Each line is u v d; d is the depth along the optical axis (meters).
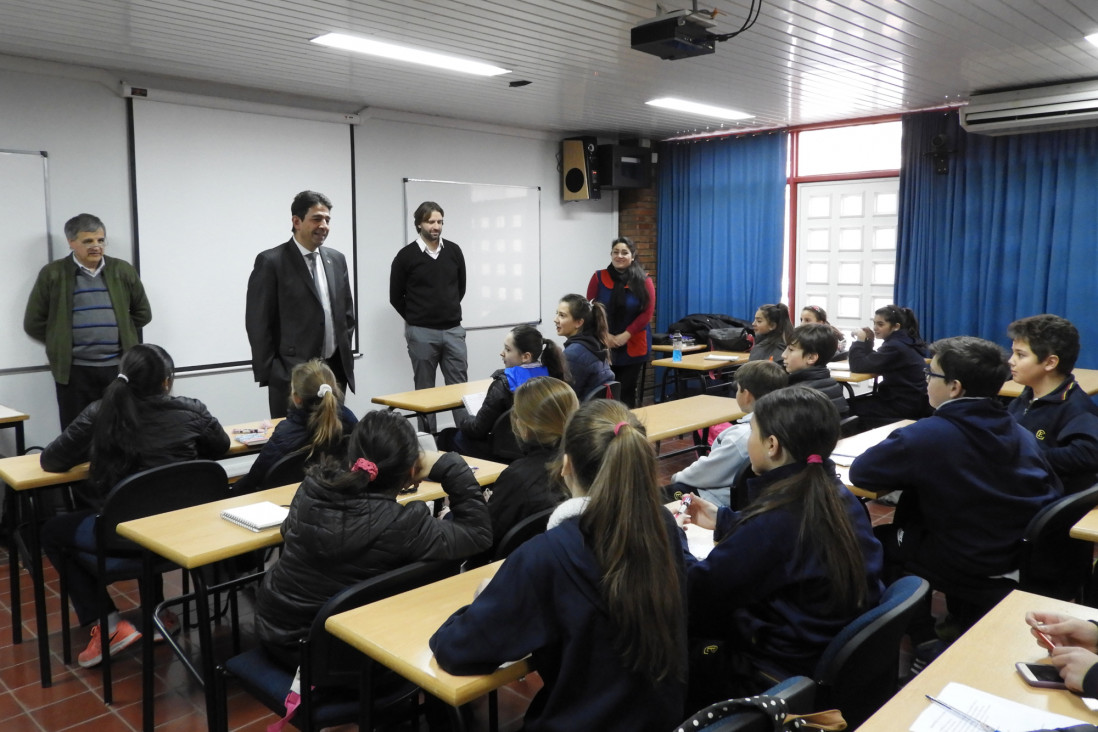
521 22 3.72
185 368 5.11
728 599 1.69
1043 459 2.36
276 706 1.85
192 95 4.95
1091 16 3.73
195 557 2.05
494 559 2.16
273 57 4.38
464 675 1.45
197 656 2.91
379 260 6.07
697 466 2.74
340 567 1.84
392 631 1.64
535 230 7.20
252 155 5.30
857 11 3.62
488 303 6.84
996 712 1.27
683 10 3.30
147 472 2.51
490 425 3.84
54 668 2.84
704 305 7.68
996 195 5.93
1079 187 5.57
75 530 2.73
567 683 1.39
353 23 3.73
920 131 6.27
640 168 7.54
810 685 1.29
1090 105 5.05
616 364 6.03
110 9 3.48
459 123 6.45
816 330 3.66
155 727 2.47
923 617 2.47
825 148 7.00
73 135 4.55
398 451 1.88
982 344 2.33
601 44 4.14
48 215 4.48
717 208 7.52
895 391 4.76
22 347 4.43
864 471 2.36
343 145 5.78
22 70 4.32
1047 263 5.79
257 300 4.02
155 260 4.92
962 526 2.29
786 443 1.71
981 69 4.81
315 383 2.80
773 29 3.90
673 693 1.42
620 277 5.98
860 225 6.92
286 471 2.75
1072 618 1.43
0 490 3.94
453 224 6.52
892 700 1.32
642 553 1.36
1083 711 1.28
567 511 1.46
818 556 1.62
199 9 3.48
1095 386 4.52
